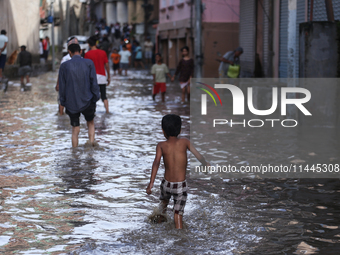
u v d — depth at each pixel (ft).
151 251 15.66
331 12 41.16
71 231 17.44
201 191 22.66
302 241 16.56
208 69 95.86
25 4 107.96
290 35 45.96
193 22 104.58
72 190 22.62
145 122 44.27
